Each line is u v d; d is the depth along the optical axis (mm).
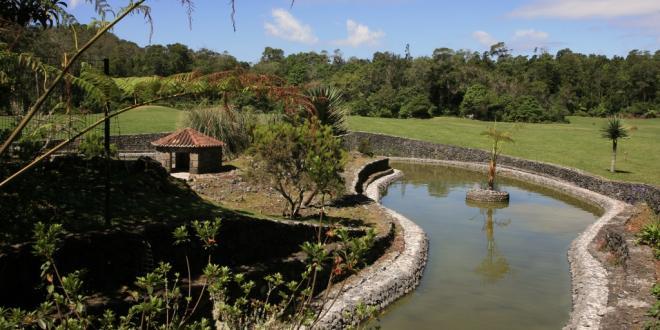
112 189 10680
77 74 6102
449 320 11336
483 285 13562
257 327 4809
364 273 12867
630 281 11461
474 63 88188
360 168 28969
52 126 5500
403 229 17422
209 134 25406
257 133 16141
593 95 81938
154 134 32938
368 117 63125
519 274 14477
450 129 52469
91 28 4535
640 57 98500
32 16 6438
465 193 27219
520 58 96438
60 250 7387
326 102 23750
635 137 45344
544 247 17266
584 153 36719
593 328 10039
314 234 12445
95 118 9391
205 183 18703
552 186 29031
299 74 72625
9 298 6836
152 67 30516
